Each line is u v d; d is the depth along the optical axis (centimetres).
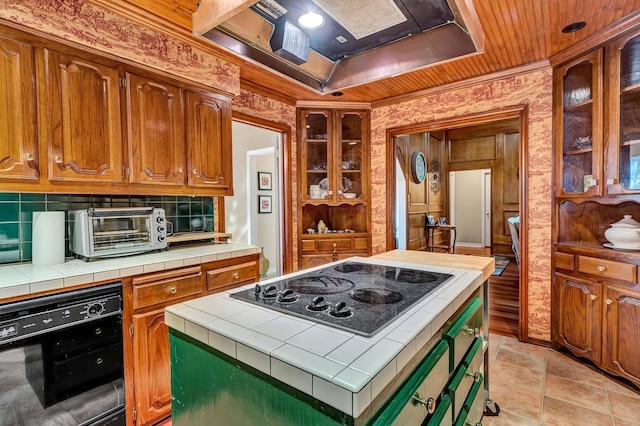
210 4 105
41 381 137
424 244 617
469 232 835
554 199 259
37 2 153
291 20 120
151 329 172
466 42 124
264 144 477
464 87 301
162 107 205
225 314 94
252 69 262
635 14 196
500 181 699
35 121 156
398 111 342
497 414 185
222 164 241
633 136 216
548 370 233
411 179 564
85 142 172
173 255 200
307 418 67
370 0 109
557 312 258
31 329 134
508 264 595
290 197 340
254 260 235
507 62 263
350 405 59
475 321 131
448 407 97
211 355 87
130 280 167
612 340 213
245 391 79
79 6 167
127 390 164
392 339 77
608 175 216
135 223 202
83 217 179
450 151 751
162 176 205
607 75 216
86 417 150
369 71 147
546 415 185
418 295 111
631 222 220
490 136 705
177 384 99
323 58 148
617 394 203
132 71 191
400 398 73
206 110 230
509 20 203
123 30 183
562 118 252
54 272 153
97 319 154
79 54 170
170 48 206
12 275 147
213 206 278
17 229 177
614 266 211
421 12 115
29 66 154
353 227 377
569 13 196
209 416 89
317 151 364
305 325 86
